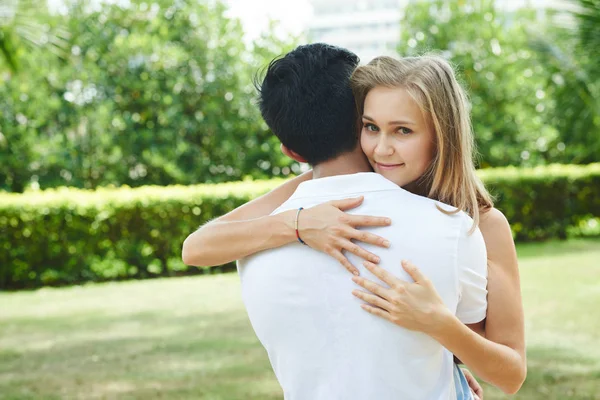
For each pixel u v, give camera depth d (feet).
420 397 4.49
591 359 16.17
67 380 15.83
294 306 4.63
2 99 45.11
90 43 47.34
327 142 4.97
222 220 5.58
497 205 43.29
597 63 28.45
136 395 14.57
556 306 22.12
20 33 24.88
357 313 4.50
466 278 4.53
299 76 4.91
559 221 44.50
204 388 14.85
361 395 4.48
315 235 4.58
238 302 25.21
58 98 46.47
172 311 23.91
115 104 47.62
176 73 48.08
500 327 4.79
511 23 56.29
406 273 4.45
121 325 21.80
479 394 5.78
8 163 44.78
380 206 4.62
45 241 33.30
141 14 49.78
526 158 53.36
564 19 26.96
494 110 52.60
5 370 16.80
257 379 15.39
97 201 34.06
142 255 35.04
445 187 4.82
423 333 4.42
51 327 21.89
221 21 50.37
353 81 4.90
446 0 54.90
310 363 4.61
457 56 52.54
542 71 50.06
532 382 14.61
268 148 49.37
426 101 4.65
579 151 53.01
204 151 49.19
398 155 4.79
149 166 46.85
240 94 49.37
